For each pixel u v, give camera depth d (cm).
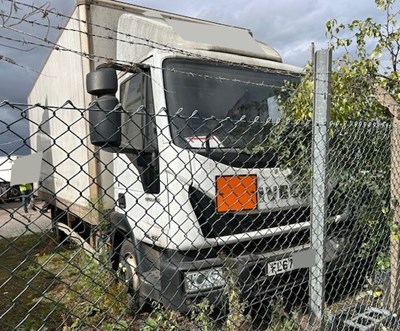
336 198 292
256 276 282
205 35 370
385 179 315
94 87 250
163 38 358
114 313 266
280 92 361
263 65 374
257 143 321
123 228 331
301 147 279
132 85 355
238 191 290
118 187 362
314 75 227
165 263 278
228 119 238
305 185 285
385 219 312
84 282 249
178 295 264
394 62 318
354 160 291
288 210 296
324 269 225
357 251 320
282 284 296
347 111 269
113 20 442
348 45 293
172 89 312
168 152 284
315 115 226
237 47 385
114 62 305
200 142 297
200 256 286
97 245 261
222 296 261
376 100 298
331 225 301
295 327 255
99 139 212
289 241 312
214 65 341
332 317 256
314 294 229
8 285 415
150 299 284
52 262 334
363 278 324
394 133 290
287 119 292
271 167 304
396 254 292
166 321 247
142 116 321
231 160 293
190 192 278
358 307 291
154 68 296
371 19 300
